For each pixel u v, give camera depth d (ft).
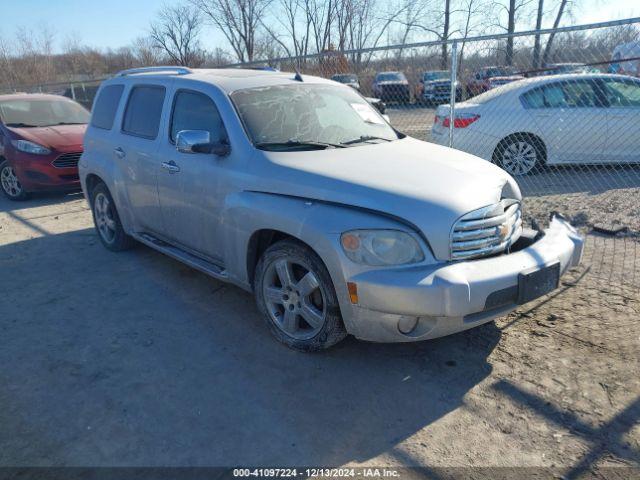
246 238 12.59
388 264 10.27
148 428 9.83
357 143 14.23
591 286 15.11
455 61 23.31
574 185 26.61
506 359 11.70
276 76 15.79
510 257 10.89
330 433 9.57
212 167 13.61
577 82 27.40
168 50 99.60
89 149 19.86
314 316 11.64
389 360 11.88
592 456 8.79
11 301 15.80
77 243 21.39
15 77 109.19
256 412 10.21
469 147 28.53
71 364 12.12
